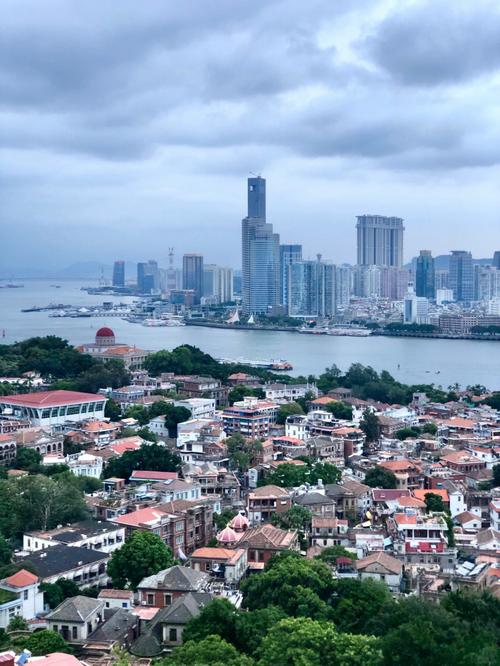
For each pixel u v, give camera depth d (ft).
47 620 631.97
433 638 498.28
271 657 515.91
